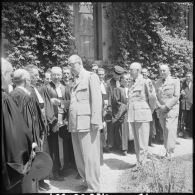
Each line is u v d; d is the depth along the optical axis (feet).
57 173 16.66
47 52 25.03
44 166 10.11
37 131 13.15
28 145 9.69
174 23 35.06
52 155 16.48
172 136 20.10
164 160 16.72
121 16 30.91
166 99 20.13
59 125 16.44
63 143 17.39
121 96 21.84
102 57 30.17
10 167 8.82
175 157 19.42
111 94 22.02
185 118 28.27
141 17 31.81
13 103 9.49
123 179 15.99
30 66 16.24
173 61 34.09
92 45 29.96
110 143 22.40
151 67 32.89
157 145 25.14
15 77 13.29
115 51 30.91
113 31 30.68
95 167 14.28
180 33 35.83
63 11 25.31
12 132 9.07
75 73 14.69
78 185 15.76
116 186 15.17
